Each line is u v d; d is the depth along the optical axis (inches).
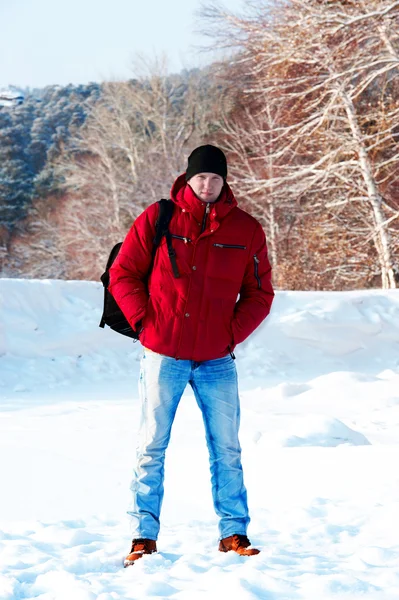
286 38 983.0
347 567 127.7
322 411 366.3
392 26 947.3
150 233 145.3
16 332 539.2
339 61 992.9
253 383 540.1
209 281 143.8
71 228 1750.7
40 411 377.1
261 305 149.7
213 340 143.9
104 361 557.3
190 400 372.2
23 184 2546.8
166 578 121.8
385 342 645.3
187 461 233.8
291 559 134.4
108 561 138.1
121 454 253.1
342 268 1174.3
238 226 145.4
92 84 3134.8
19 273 1994.3
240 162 1430.9
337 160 1108.5
